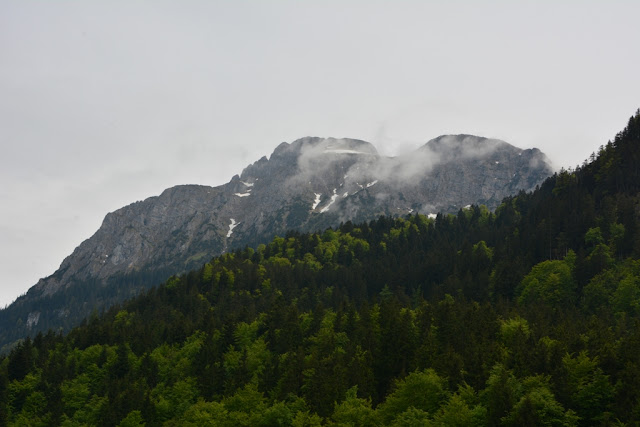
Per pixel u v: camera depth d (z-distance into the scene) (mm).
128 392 124188
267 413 97562
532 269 160000
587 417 80312
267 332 148750
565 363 87062
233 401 108125
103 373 146250
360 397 101812
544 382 84000
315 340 132625
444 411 80125
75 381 141625
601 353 88812
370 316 133875
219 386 124812
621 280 134375
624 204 168125
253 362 130250
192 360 141000
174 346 156250
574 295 145750
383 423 86688
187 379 129750
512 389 81500
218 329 158000
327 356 118812
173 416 118375
